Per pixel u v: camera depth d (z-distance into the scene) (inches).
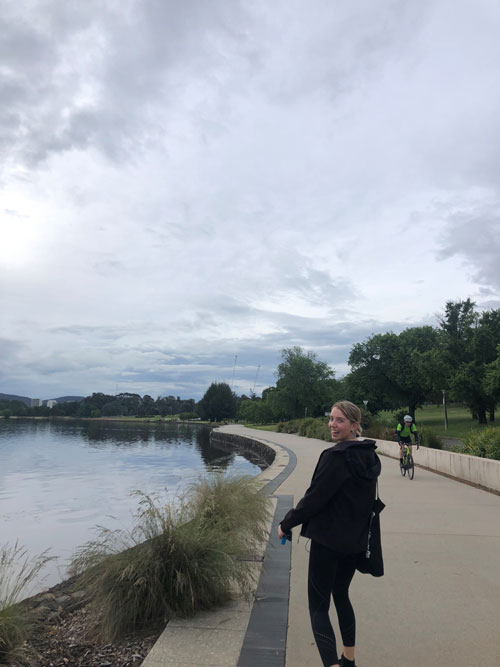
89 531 471.2
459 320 2561.5
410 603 167.9
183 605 157.0
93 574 159.8
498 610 160.9
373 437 1069.8
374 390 2642.7
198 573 160.1
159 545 161.5
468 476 501.0
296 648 133.6
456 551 235.3
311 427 1772.9
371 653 131.4
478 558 223.0
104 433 3302.2
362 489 111.2
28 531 472.7
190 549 163.8
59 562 336.5
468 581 191.0
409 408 2659.9
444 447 792.3
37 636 149.9
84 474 1054.4
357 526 109.6
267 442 1432.1
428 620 153.2
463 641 137.9
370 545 111.0
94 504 643.5
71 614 172.2
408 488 456.1
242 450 1887.3
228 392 6156.5
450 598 172.4
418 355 2428.6
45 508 613.0
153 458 1529.3
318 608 109.9
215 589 163.3
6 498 705.6
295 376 3472.0
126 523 507.5
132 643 141.4
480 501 381.4
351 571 116.6
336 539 108.0
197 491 250.5
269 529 284.2
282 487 470.0
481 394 2059.5
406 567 209.9
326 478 109.3
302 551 236.7
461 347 2475.4
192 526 181.8
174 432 3644.2
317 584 110.7
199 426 5068.9
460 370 2204.7
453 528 285.9
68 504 644.7
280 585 187.0
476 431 660.1
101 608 152.7
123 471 1128.2
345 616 115.6
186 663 124.8
